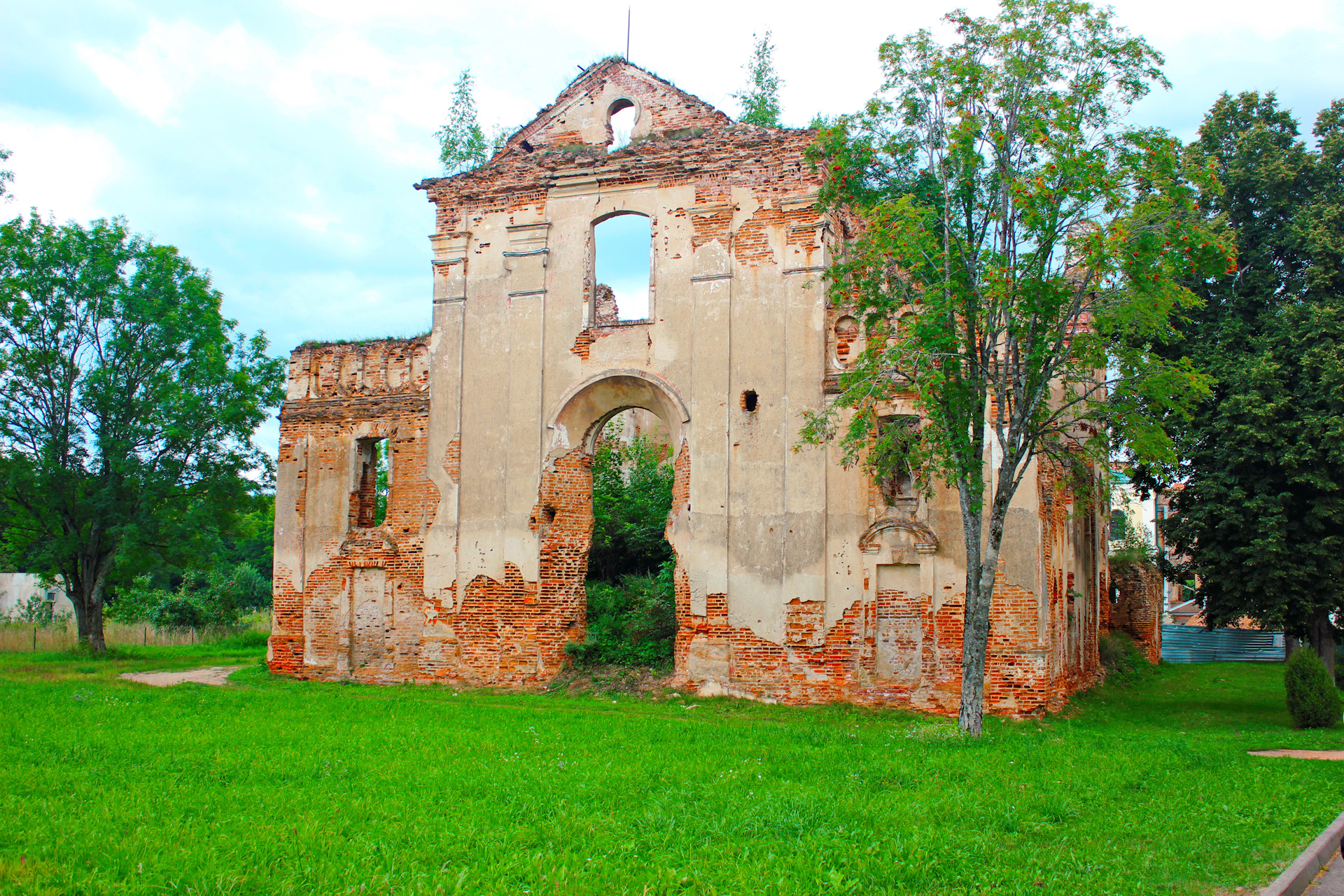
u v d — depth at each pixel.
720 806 9.22
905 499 19.20
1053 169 14.09
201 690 19.59
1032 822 8.75
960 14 15.49
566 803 9.23
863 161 16.14
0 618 44.06
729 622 19.73
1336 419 18.80
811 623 19.22
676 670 20.06
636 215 21.95
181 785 9.86
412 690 21.11
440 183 23.02
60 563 29.53
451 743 12.94
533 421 21.67
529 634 21.17
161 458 29.84
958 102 15.34
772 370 20.09
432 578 22.08
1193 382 15.03
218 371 29.95
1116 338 18.27
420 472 22.59
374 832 8.10
